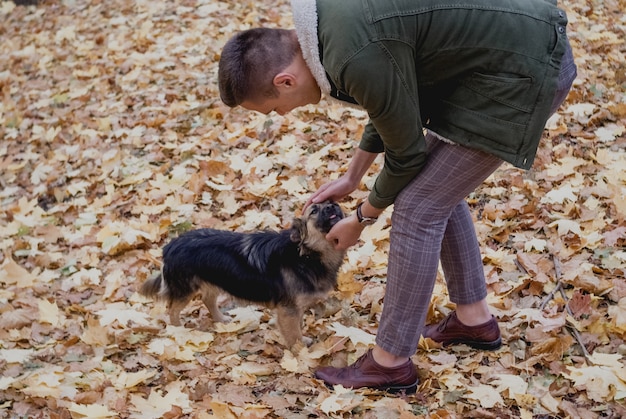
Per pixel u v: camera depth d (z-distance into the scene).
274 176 5.32
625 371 3.14
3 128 7.36
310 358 3.61
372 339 3.64
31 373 3.70
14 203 6.05
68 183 6.10
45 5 10.77
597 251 4.10
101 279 4.75
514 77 2.51
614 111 5.49
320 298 3.75
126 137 6.45
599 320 3.52
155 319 4.22
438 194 2.82
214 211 5.21
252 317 4.15
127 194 5.67
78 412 3.23
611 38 6.66
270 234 3.87
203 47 7.61
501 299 3.83
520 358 3.44
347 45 2.40
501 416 3.06
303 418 3.15
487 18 2.49
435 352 3.54
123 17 9.08
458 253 3.32
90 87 7.58
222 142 5.96
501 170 5.04
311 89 2.75
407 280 2.95
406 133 2.59
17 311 4.35
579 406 3.08
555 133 5.31
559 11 2.60
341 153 5.50
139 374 3.58
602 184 4.68
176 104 6.63
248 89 2.71
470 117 2.61
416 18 2.45
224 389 3.42
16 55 9.09
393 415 3.07
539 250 4.20
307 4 2.49
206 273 3.89
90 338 3.98
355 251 4.46
